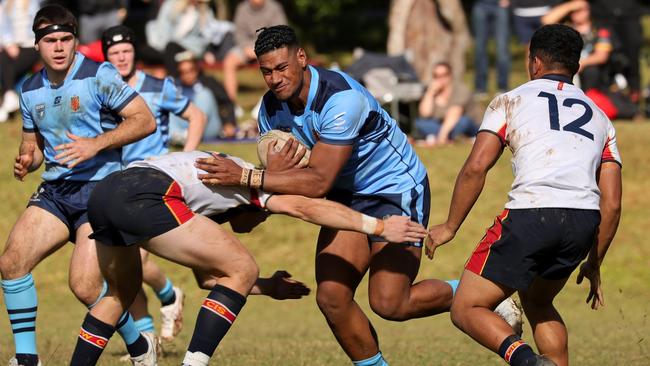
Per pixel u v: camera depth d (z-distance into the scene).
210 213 20.48
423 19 68.75
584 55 55.25
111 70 22.98
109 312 21.30
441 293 22.45
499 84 66.56
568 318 38.25
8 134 54.25
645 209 47.09
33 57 57.44
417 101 55.06
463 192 20.09
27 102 23.36
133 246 20.83
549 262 19.83
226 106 54.84
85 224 23.06
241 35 61.03
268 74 20.48
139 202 19.53
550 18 55.12
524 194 19.53
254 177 20.12
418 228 20.19
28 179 49.72
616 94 55.88
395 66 55.25
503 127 20.11
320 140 20.81
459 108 52.84
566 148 19.61
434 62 68.69
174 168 19.98
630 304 40.66
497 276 19.62
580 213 19.36
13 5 57.16
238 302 19.89
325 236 22.17
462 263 43.94
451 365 26.33
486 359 27.41
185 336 33.81
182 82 52.00
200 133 28.50
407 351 29.34
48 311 40.62
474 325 19.69
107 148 22.47
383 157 22.05
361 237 22.02
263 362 26.47
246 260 20.03
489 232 19.95
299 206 20.19
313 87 20.77
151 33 59.69
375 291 21.81
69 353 28.78
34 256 22.98
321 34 112.50
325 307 21.72
